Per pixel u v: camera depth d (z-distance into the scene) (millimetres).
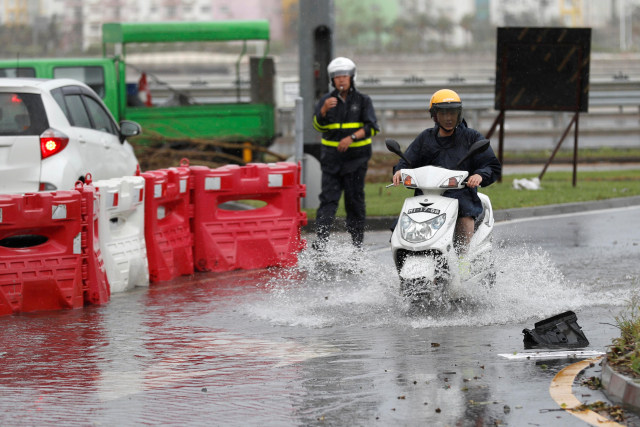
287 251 19203
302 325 13625
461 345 12133
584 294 15258
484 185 14266
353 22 114625
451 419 9180
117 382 10875
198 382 10797
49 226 15094
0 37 105500
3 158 17109
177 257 18266
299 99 25344
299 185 19500
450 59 92875
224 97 43562
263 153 33219
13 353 12328
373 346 12227
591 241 21172
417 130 47125
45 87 17828
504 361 11266
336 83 19531
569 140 42594
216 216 18922
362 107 19688
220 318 14281
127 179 17109
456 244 14117
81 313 14875
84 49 101750
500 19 116625
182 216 18516
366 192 30234
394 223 14664
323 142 19859
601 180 32438
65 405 10000
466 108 43219
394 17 116125
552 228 23281
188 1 114125
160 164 32062
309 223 23938
